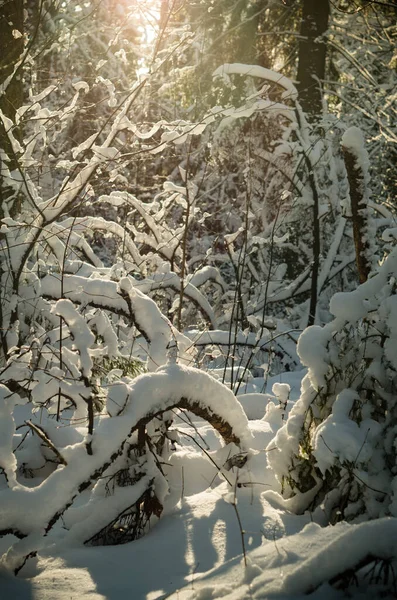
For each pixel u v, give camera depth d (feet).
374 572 7.07
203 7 36.78
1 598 7.48
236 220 37.14
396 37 34.01
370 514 8.66
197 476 10.80
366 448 8.59
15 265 15.24
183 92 36.83
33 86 18.43
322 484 9.57
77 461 8.23
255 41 42.47
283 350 24.57
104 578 7.96
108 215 34.76
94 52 36.32
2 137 15.47
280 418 12.66
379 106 35.09
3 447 8.25
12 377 10.12
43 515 7.91
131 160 15.81
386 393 9.27
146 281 18.33
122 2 33.76
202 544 8.65
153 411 9.09
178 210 35.53
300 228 34.63
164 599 7.12
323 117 35.76
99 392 9.73
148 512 9.36
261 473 10.50
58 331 13.88
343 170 34.42
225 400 10.13
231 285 33.94
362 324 10.19
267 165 36.86
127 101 15.99
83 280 13.88
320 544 7.27
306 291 32.96
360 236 11.30
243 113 17.94
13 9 16.21
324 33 38.86
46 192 25.89
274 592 6.69
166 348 11.47
